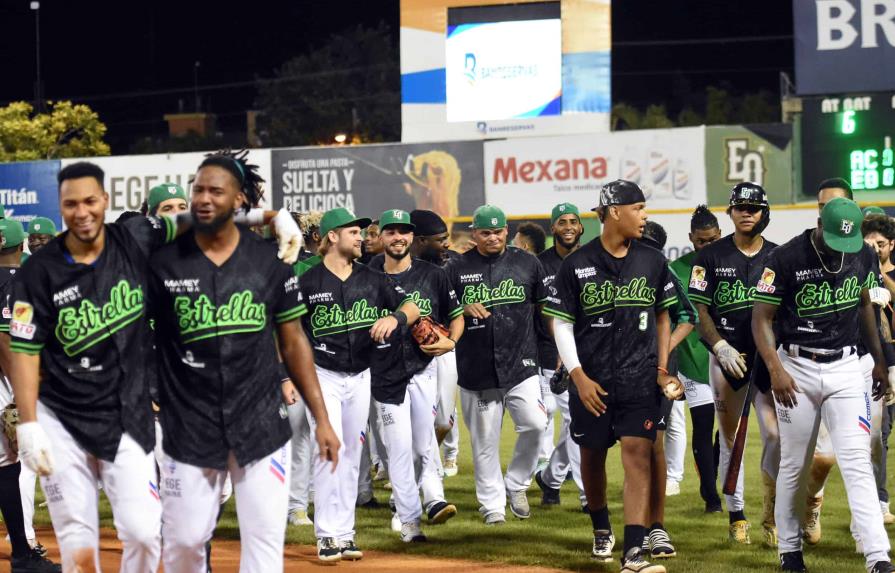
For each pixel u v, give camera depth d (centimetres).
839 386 691
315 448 805
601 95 2417
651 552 752
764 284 704
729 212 817
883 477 868
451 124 2473
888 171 2167
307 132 6003
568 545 809
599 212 704
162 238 523
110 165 2530
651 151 2352
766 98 4819
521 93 2441
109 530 868
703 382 913
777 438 772
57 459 513
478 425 895
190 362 508
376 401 823
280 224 537
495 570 739
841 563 737
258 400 515
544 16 2428
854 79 2172
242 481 515
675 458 1009
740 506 812
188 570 525
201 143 5578
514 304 882
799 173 2231
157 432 641
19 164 2559
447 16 2469
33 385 504
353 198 2461
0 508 738
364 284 768
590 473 734
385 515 941
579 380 695
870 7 2152
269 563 519
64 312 506
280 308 528
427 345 805
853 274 690
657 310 713
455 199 2436
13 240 789
